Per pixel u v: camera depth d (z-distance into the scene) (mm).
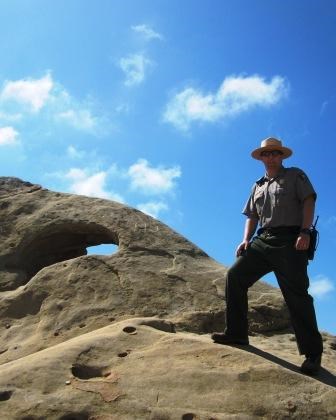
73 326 5078
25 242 6355
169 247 5938
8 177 7270
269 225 4098
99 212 6383
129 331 4309
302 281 3945
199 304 5219
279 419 3402
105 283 5441
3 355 4914
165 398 3553
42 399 3570
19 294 5570
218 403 3502
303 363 3895
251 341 4793
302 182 4051
